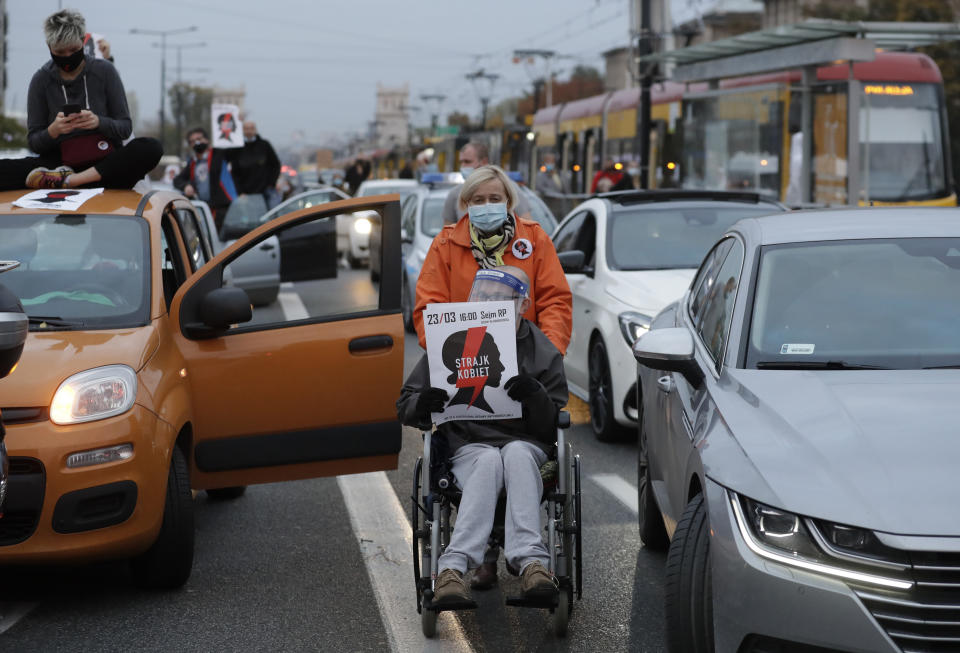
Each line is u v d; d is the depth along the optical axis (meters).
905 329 4.43
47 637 4.76
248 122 18.58
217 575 5.61
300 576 5.57
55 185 6.66
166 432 5.22
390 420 5.88
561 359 4.77
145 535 5.08
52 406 4.97
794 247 4.88
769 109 19.06
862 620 3.27
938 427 3.68
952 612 3.23
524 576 4.30
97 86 7.04
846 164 17.81
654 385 5.56
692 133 22.19
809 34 17.48
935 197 18.64
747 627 3.45
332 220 6.57
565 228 10.53
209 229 13.80
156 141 6.71
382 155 73.00
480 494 4.44
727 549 3.55
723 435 3.92
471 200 4.87
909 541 3.24
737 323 4.59
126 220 6.18
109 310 5.68
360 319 5.88
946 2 29.81
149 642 4.69
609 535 6.19
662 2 23.48
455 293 4.89
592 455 8.14
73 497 4.91
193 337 5.73
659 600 5.15
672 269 8.84
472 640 4.70
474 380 4.56
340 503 6.99
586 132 32.78
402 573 5.60
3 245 5.99
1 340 3.74
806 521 3.40
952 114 29.41
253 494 7.28
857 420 3.76
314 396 5.79
